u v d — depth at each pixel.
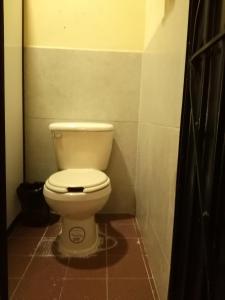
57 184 1.26
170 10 1.06
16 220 1.72
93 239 1.45
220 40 0.60
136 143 1.87
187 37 0.82
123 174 1.90
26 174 1.87
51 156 1.86
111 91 1.82
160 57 1.22
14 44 1.58
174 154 0.93
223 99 0.59
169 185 0.99
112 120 1.85
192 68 0.77
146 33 1.68
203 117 0.71
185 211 0.85
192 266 0.78
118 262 1.32
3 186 0.84
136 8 1.76
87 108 1.83
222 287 0.57
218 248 0.60
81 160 1.65
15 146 1.66
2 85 0.80
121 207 1.92
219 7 0.63
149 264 1.30
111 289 1.12
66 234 1.41
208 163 0.67
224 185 0.58
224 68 0.58
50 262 1.31
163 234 1.06
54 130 1.61
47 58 1.77
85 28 1.76
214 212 0.63
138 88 1.82
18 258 1.34
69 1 1.73
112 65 1.80
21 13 1.68
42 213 1.71
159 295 1.08
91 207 1.29
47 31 1.75
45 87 1.79
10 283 1.15
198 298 0.72
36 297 1.07
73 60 1.78
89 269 1.26
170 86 1.03
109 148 1.71
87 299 1.06
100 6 1.75
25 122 1.82
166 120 1.07
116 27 1.77
